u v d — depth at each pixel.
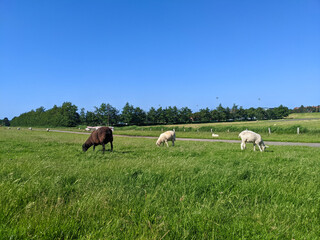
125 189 4.41
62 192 4.12
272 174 6.01
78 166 7.59
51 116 123.00
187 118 126.31
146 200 3.71
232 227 2.93
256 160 9.38
